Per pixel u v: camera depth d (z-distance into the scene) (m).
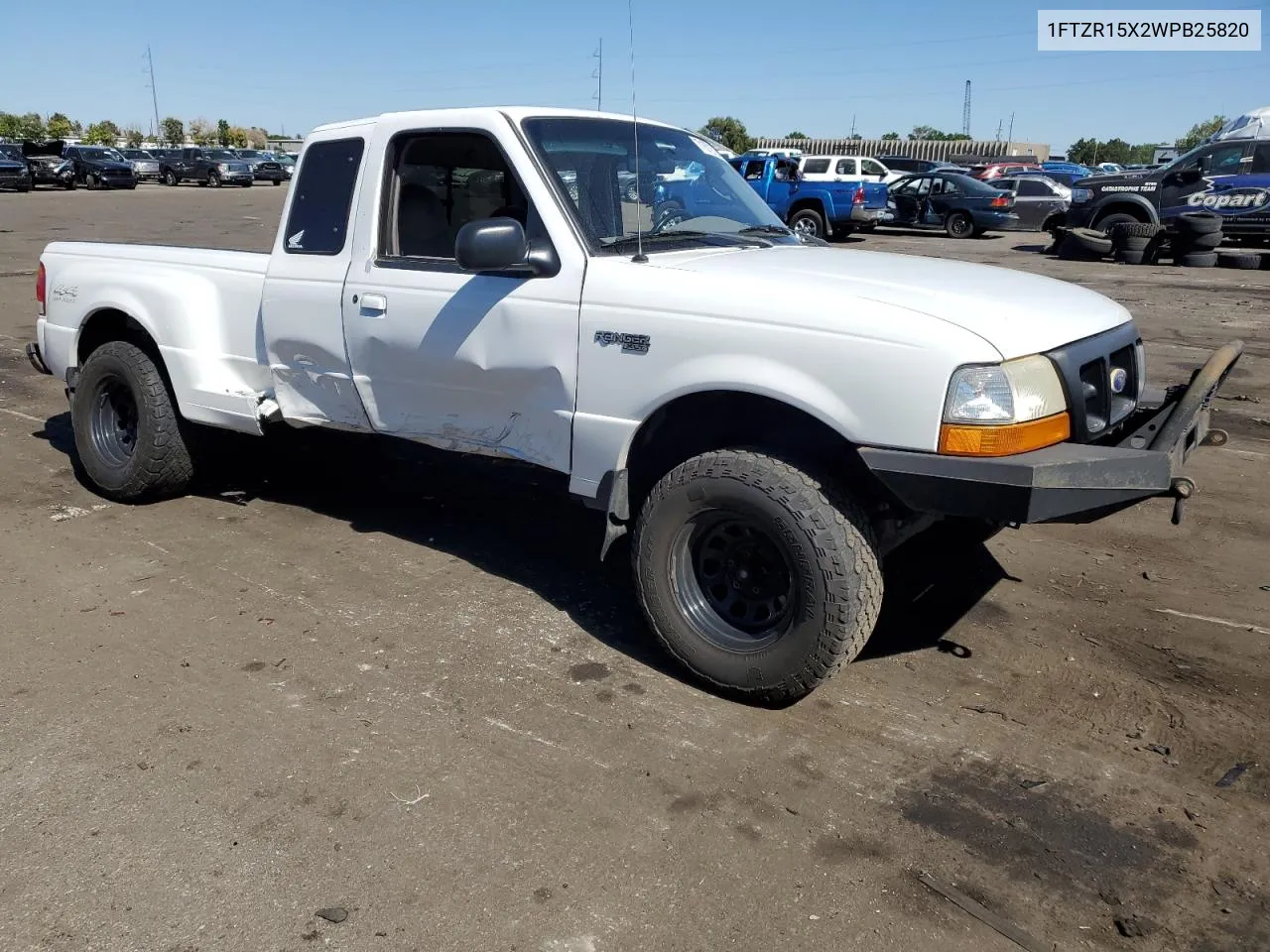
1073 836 2.82
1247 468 6.12
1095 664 3.78
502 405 3.92
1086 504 2.98
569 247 3.66
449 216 4.18
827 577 3.17
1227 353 3.68
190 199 33.47
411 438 4.31
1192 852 2.76
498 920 2.48
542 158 3.81
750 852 2.73
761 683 3.36
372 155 4.23
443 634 3.96
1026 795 2.99
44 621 4.01
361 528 5.12
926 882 2.63
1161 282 14.91
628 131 4.29
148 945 2.39
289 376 4.65
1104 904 2.56
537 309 3.70
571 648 3.87
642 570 3.59
